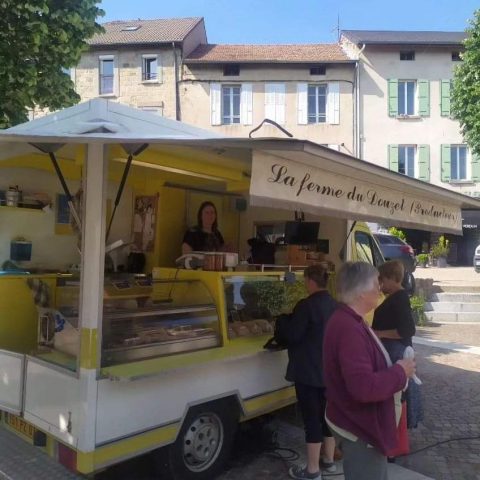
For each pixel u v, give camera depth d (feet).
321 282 13.00
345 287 8.59
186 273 14.28
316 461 12.41
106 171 10.60
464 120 49.34
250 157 12.39
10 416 12.76
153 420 11.05
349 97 80.43
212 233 18.20
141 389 10.86
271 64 79.92
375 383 7.84
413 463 14.07
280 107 80.64
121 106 12.39
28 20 22.93
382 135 80.79
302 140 9.40
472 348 29.45
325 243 19.24
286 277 15.88
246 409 13.16
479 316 38.99
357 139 80.23
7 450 13.73
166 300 14.05
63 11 24.07
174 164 13.09
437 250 73.00
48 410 11.01
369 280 8.54
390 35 86.89
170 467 11.67
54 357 11.46
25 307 13.51
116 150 12.14
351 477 8.37
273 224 19.51
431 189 15.72
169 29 85.15
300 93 80.69
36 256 15.01
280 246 18.60
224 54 83.30
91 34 26.25
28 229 14.88
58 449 10.88
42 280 13.48
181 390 11.59
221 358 12.19
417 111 80.94
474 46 47.14
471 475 13.38
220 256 14.52
